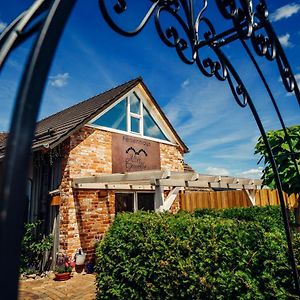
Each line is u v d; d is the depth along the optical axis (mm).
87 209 8305
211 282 3293
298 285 2166
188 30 1784
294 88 2115
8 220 537
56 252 7941
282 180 3453
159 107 11195
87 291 6129
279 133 3561
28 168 607
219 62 2004
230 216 8047
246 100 2168
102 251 4867
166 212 4996
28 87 650
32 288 6402
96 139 9023
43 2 966
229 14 1665
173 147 11922
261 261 3010
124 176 7062
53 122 11312
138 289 4199
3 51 887
